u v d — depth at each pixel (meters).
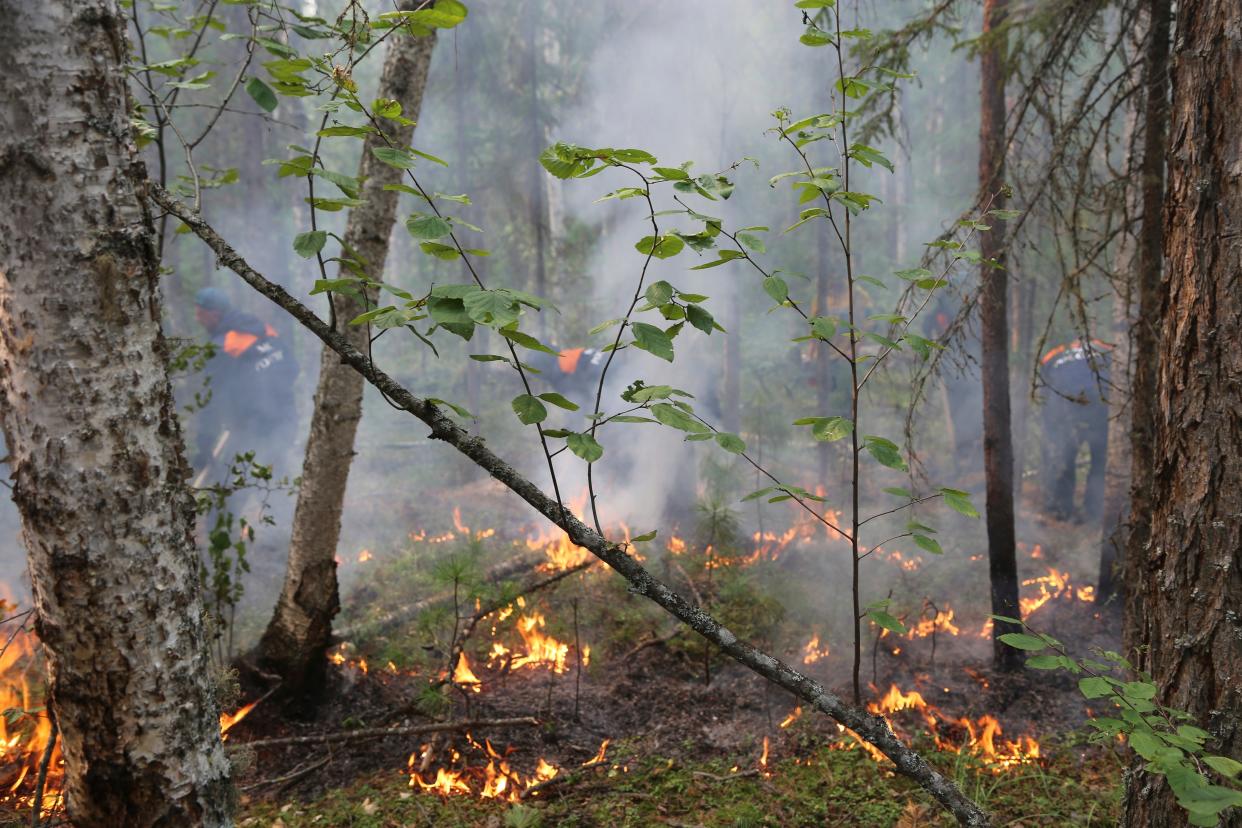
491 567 5.85
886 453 1.95
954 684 4.29
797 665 4.53
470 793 3.30
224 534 3.88
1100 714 3.91
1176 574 2.10
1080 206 3.97
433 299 1.60
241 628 4.92
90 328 1.59
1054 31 4.09
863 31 1.96
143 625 1.68
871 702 4.09
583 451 1.64
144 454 1.68
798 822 3.07
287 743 3.38
